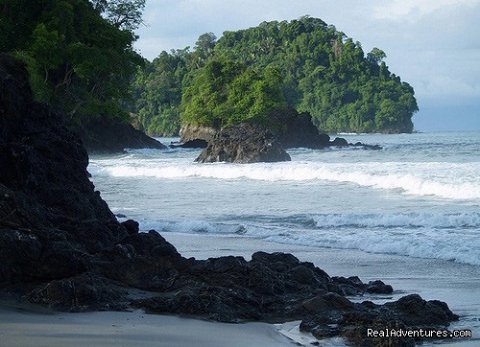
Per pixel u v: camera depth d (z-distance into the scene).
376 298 12.95
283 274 13.08
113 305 11.55
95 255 13.27
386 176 34.22
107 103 82.69
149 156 78.12
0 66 15.32
